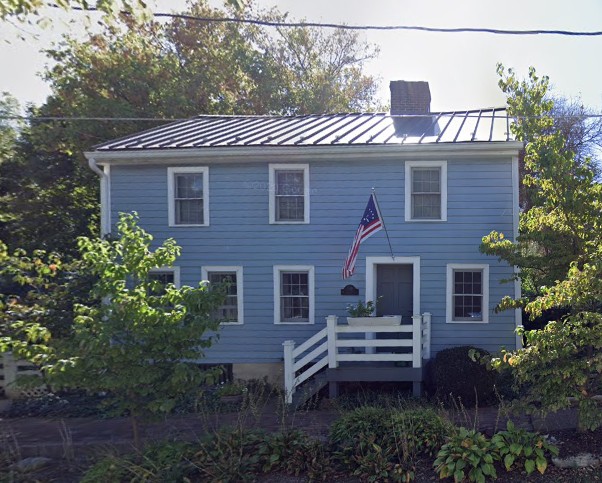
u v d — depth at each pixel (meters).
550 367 6.79
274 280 12.81
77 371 6.48
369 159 12.59
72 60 20.83
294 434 7.26
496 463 6.57
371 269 12.56
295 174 12.96
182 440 7.63
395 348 12.60
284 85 26.73
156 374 6.73
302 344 11.48
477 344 12.26
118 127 19.95
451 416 8.95
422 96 15.96
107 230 13.15
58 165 20.06
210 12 23.67
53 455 8.19
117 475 6.47
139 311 6.61
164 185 13.13
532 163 10.10
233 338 12.88
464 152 12.20
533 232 9.83
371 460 6.60
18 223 18.31
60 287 11.30
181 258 13.03
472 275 12.48
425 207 12.59
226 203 12.98
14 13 7.00
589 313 6.55
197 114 21.91
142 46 20.81
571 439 7.17
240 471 6.61
